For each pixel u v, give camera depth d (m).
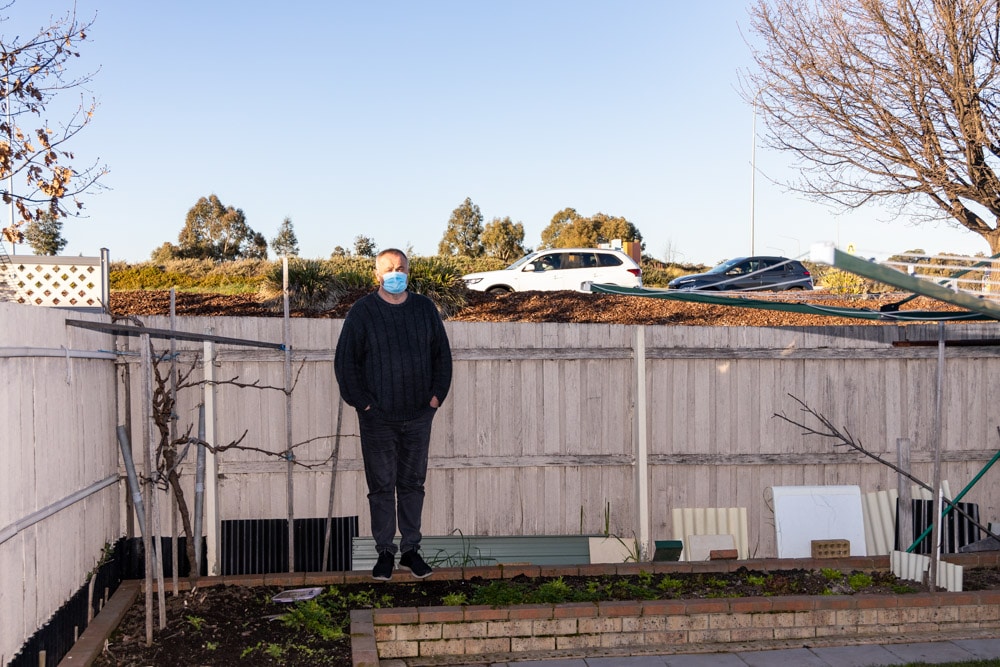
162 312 12.20
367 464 6.79
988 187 11.40
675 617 6.21
